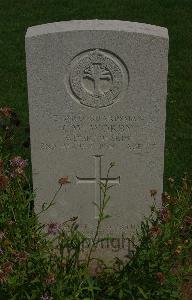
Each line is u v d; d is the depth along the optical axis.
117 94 2.01
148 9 4.19
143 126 2.05
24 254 1.73
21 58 3.54
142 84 1.99
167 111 3.03
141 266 1.86
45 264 1.82
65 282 1.80
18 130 2.81
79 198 2.17
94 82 1.99
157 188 2.15
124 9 4.18
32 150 2.10
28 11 4.16
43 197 2.17
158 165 2.12
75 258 1.87
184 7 4.22
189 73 3.38
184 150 2.75
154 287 1.89
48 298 1.72
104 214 2.19
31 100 2.02
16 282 1.76
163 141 2.08
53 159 2.11
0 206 1.88
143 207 2.18
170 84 3.27
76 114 2.04
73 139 2.08
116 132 2.06
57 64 1.97
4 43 3.72
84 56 1.96
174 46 3.68
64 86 2.00
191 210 2.04
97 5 4.24
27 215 1.90
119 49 1.95
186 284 2.09
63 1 4.30
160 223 2.03
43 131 2.07
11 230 1.83
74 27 1.94
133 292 1.90
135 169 2.12
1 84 3.26
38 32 1.94
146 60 1.96
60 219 2.20
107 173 2.13
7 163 2.21
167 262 1.86
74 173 2.13
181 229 1.94
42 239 1.97
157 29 1.96
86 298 1.81
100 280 1.95
